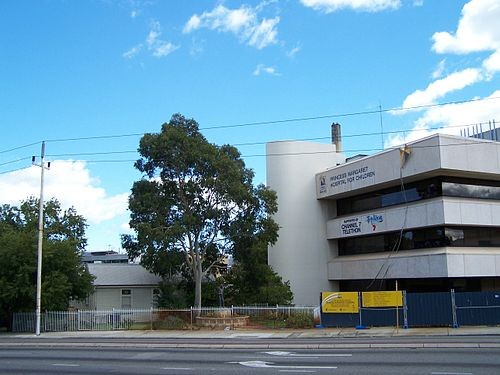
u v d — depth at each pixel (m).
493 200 35.12
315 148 44.03
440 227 33.25
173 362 16.20
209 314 31.75
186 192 36.09
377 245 39.34
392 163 35.66
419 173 33.31
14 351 21.12
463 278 33.91
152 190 35.81
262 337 25.28
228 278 40.22
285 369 13.98
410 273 34.50
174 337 26.47
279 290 36.81
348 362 15.02
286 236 42.44
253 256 37.62
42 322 32.06
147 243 33.94
